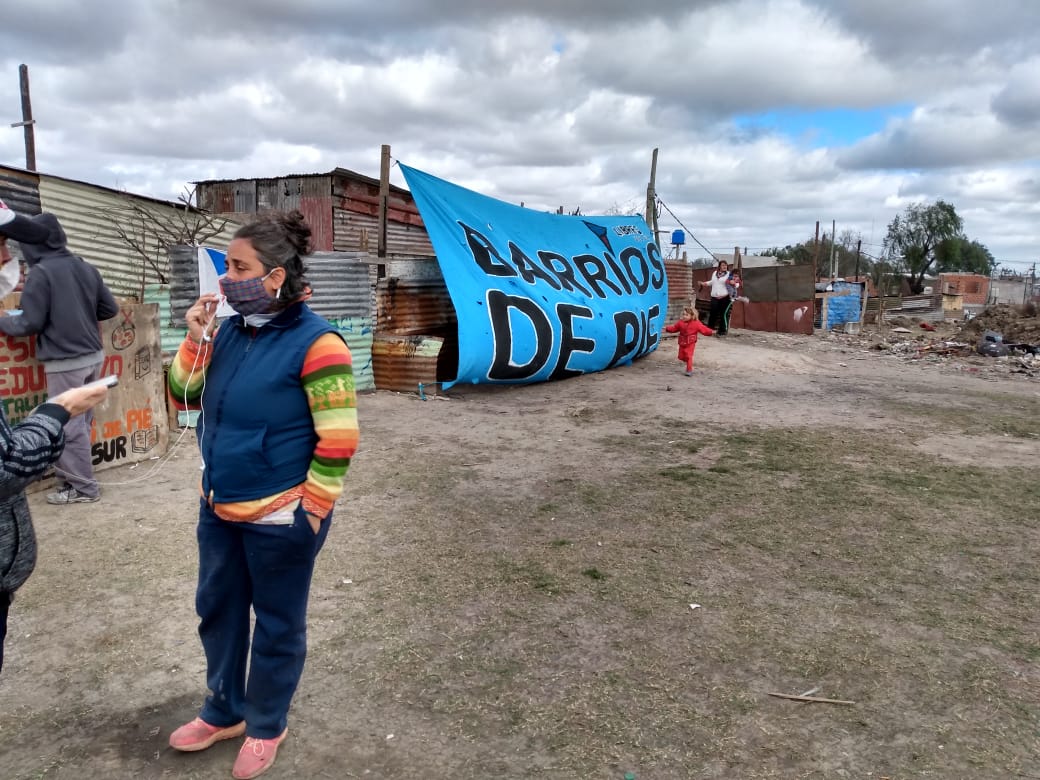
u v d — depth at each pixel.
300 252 2.40
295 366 2.32
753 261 41.09
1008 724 2.97
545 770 2.65
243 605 2.62
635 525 5.18
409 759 2.70
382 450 6.98
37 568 4.19
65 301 4.82
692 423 8.59
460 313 9.66
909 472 6.72
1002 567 4.59
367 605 3.88
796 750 2.78
